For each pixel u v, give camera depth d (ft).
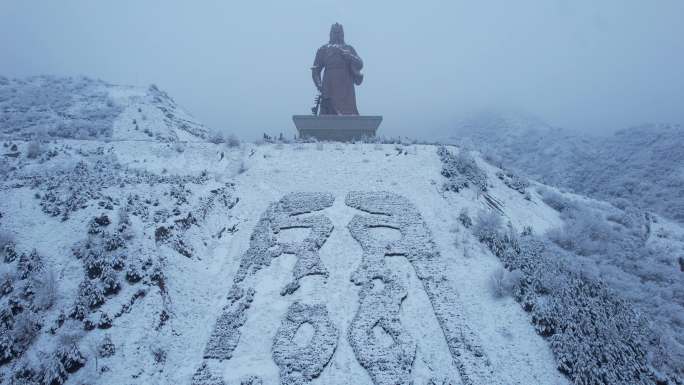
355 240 90.68
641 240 121.39
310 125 153.99
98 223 82.38
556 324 67.87
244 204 105.50
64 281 72.18
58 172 107.14
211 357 65.98
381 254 85.71
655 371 63.10
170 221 90.94
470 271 82.79
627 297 84.07
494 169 135.85
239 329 71.00
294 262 85.30
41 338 63.41
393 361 63.57
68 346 61.46
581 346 62.85
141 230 84.99
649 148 276.62
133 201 93.04
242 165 122.93
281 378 61.62
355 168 120.67
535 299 72.43
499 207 111.14
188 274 82.94
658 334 70.79
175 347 68.33
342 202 104.37
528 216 113.29
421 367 63.41
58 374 58.29
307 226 95.04
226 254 90.74
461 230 95.20
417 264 83.10
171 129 206.08
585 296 72.69
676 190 213.05
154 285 75.82
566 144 358.64
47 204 89.04
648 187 228.84
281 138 148.46
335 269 83.20
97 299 69.15
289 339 68.13
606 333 64.64
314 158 127.13
